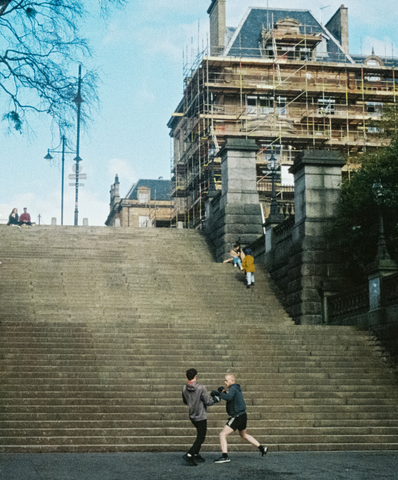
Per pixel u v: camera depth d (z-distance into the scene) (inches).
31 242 1179.9
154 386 621.3
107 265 1043.9
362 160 1018.1
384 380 668.1
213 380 638.5
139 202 3526.1
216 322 893.8
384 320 751.1
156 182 3794.3
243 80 2206.0
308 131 2116.1
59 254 1130.7
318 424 580.7
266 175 2016.5
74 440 521.0
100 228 1299.2
